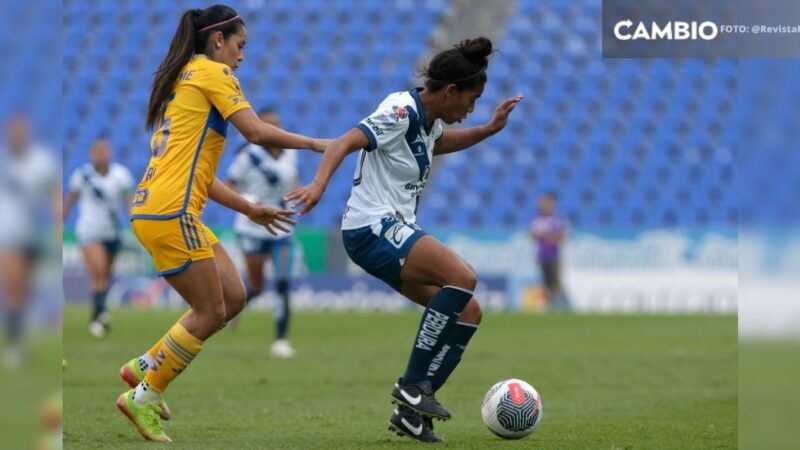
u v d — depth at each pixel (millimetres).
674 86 91188
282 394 30859
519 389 22109
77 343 45188
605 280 66188
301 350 43938
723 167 83688
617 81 91812
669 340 47812
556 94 90750
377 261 21625
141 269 68625
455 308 21000
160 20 101000
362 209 21812
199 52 21281
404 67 94688
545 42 94812
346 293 67875
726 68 92062
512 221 81188
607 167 84562
